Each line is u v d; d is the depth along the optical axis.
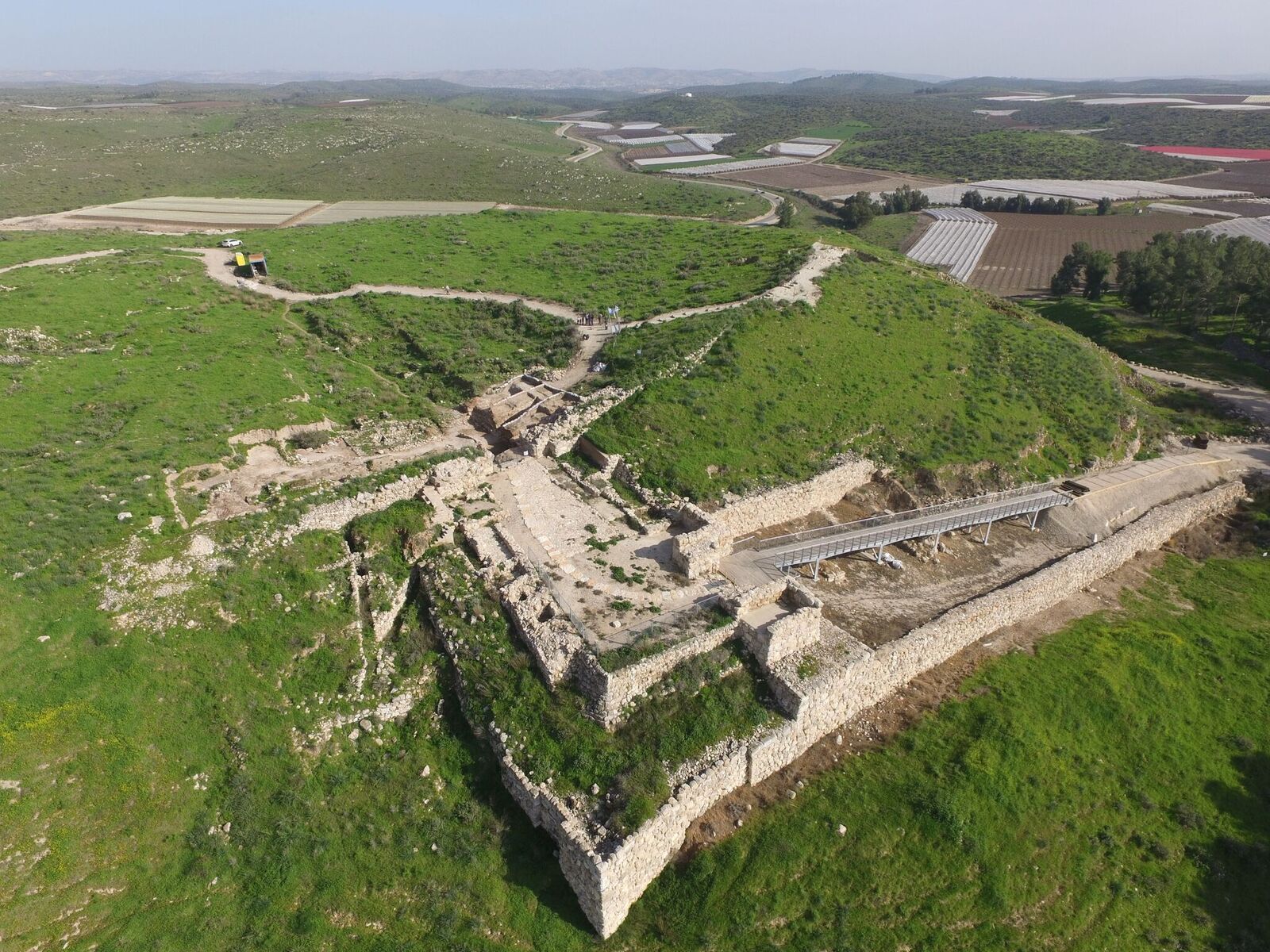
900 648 40.97
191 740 32.69
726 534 44.66
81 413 48.97
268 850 30.84
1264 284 91.38
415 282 81.56
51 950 26.94
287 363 60.66
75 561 36.75
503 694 35.25
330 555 40.94
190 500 41.59
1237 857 36.28
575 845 30.14
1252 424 75.06
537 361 64.81
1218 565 57.31
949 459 58.16
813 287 74.62
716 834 33.81
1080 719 41.56
